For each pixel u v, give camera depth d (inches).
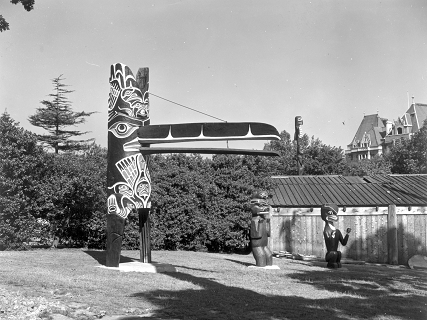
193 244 753.6
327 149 1940.2
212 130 444.1
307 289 390.6
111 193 467.5
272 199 792.9
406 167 1942.7
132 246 722.8
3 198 614.9
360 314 300.0
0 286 337.7
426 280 481.4
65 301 302.7
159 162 797.9
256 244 538.0
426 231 761.0
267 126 434.9
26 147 649.0
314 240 767.7
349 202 775.7
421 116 3821.4
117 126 467.8
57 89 1860.2
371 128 4318.4
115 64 471.8
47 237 687.7
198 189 754.2
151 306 298.0
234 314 285.9
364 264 710.5
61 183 669.9
